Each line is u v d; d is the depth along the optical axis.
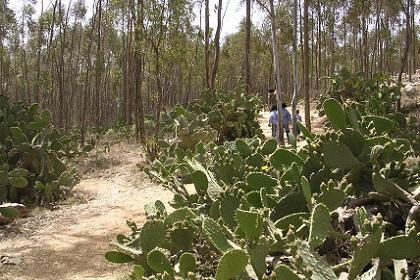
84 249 5.95
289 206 3.30
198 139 9.57
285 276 2.31
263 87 43.16
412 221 2.72
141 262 3.53
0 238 6.40
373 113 8.98
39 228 6.84
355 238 2.35
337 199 2.96
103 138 17.86
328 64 35.84
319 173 3.39
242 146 5.47
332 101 3.47
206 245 3.54
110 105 39.97
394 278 2.53
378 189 3.12
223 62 35.38
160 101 12.90
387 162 3.39
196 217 3.68
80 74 31.44
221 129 11.64
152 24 12.71
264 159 4.86
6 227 6.87
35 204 8.12
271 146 5.23
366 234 2.43
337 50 35.94
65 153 10.05
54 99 30.09
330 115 3.50
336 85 12.68
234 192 3.64
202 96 13.50
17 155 8.82
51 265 5.45
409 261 2.70
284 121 11.73
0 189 7.82
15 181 7.86
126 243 3.90
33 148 8.59
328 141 3.36
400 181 3.25
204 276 3.33
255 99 12.20
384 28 24.80
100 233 6.55
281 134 11.23
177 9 12.82
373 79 12.26
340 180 3.43
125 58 26.14
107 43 27.30
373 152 3.21
